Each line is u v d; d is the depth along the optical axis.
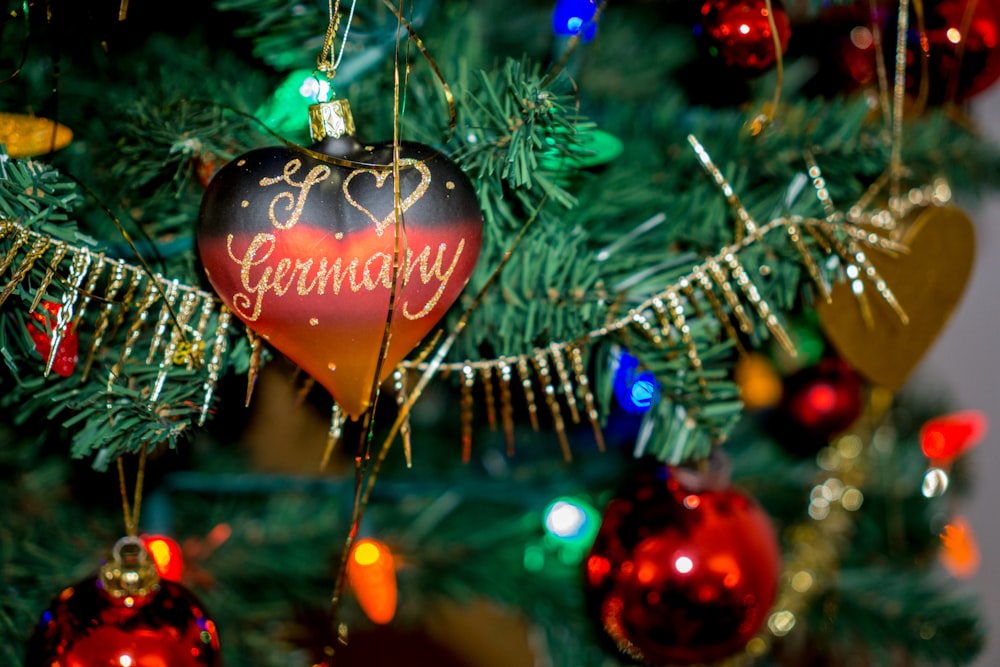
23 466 0.78
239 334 0.67
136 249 0.64
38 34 0.68
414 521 0.83
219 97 0.69
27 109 0.68
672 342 0.67
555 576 0.81
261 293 0.60
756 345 0.70
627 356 0.70
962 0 0.70
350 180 0.60
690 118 0.74
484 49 0.73
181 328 0.64
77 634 0.65
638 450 0.69
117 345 0.67
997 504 1.12
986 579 1.13
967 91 0.73
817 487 0.84
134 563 0.66
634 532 0.71
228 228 0.60
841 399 0.80
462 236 0.61
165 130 0.65
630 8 0.82
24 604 0.72
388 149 0.61
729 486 0.74
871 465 0.87
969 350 1.11
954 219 0.72
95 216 0.68
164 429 0.64
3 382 0.68
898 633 0.81
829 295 0.68
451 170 0.61
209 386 0.65
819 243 0.68
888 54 0.71
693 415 0.69
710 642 0.72
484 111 0.64
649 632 0.71
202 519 0.81
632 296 0.68
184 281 0.66
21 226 0.62
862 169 0.70
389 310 0.60
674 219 0.70
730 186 0.69
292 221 0.60
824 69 0.73
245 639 0.76
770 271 0.68
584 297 0.67
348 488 0.80
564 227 0.68
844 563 0.85
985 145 0.76
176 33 0.73
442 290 0.61
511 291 0.67
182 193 0.67
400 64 0.68
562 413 0.83
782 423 0.81
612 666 0.78
